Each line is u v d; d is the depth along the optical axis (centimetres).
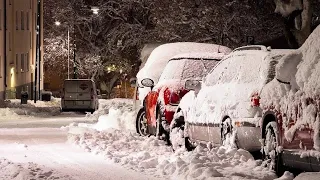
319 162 952
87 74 7338
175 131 1562
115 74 7638
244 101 1237
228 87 1320
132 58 6969
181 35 4662
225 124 1291
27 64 6028
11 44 5497
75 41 7069
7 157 1489
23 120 3234
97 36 7119
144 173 1229
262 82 1212
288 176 1032
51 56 6988
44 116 3725
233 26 4519
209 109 1377
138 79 2273
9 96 5353
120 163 1370
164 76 1786
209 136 1377
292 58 1068
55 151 1616
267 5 4500
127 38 6438
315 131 959
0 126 2667
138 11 6262
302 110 1002
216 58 1734
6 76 5266
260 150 1202
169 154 1480
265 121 1154
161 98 1684
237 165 1196
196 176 1109
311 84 987
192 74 1705
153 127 1780
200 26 4522
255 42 4491
